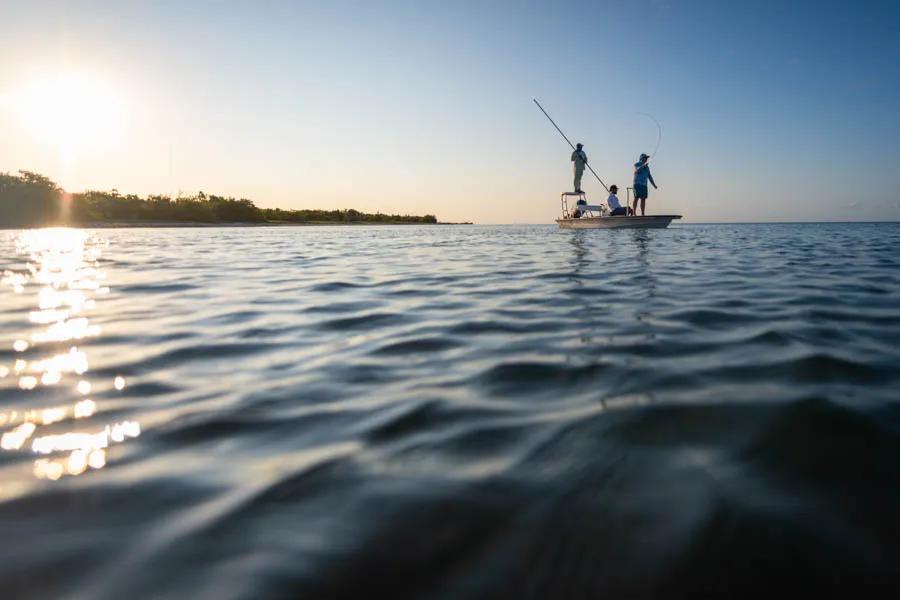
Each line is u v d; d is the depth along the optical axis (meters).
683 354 2.30
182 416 1.68
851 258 7.01
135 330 2.94
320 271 5.98
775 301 3.63
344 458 1.37
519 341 2.60
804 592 0.89
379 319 3.20
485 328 2.91
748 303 3.57
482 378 2.03
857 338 2.53
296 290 4.45
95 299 4.03
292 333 2.86
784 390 1.80
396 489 1.21
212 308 3.62
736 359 2.20
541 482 1.23
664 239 12.05
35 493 1.21
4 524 1.08
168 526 1.07
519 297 3.96
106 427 1.60
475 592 0.89
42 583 0.90
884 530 1.03
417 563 0.96
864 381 1.87
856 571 0.93
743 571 0.93
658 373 2.03
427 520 1.08
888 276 4.98
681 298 3.81
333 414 1.69
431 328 2.94
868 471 1.25
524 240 12.54
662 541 1.01
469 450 1.41
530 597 0.88
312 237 16.19
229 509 1.13
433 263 6.84
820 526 1.04
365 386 1.97
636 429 1.52
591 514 1.09
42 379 2.07
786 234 15.57
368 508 1.13
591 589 0.89
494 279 5.05
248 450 1.43
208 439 1.51
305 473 1.29
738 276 5.07
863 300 3.63
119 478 1.28
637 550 0.99
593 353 2.35
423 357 2.35
